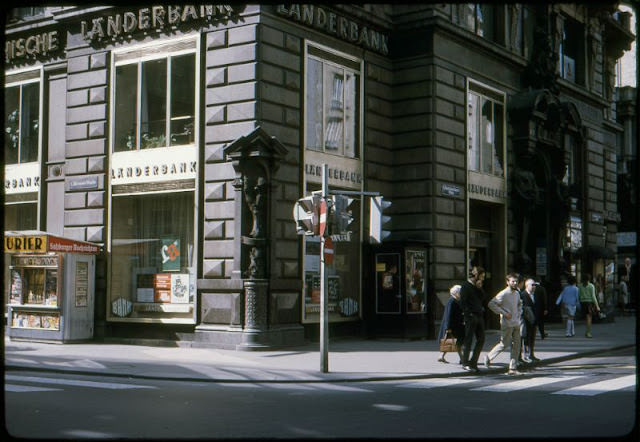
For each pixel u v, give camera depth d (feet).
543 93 89.66
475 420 30.01
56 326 65.57
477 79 82.99
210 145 63.26
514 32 89.45
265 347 59.52
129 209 68.64
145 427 27.86
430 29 75.41
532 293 57.36
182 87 65.62
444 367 50.14
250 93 61.52
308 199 47.62
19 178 75.92
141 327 66.28
